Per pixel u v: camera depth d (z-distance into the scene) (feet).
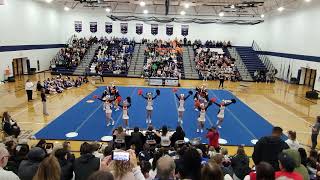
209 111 62.85
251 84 106.93
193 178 11.41
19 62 107.45
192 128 50.11
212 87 97.09
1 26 91.04
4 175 10.32
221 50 133.39
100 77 101.91
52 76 108.37
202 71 118.11
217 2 107.45
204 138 45.11
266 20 133.08
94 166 15.62
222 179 9.64
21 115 55.31
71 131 46.42
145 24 135.95
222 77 96.89
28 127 48.06
